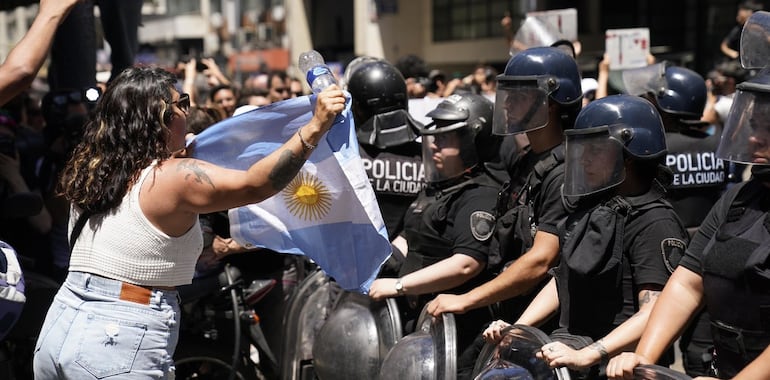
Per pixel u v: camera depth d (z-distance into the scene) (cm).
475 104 384
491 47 1638
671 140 454
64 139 521
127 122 298
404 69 837
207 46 2828
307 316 465
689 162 452
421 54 1780
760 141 245
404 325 419
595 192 311
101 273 296
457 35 1720
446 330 339
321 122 286
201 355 479
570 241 311
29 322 422
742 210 252
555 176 342
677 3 1430
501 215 373
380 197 441
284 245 362
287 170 287
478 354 377
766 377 229
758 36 285
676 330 268
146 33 3069
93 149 302
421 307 414
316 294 468
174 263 300
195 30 2905
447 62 1742
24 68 324
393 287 378
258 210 360
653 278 297
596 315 310
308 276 485
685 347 404
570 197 326
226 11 2772
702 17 1391
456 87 872
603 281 305
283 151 287
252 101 766
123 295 295
